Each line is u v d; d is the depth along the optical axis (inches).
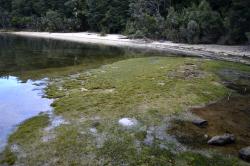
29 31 4623.5
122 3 3693.4
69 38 3442.4
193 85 1053.2
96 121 730.2
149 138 650.8
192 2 2970.0
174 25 2778.1
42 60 1685.5
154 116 768.3
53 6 4677.7
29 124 719.1
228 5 2581.2
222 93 986.1
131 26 3289.9
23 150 599.5
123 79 1130.7
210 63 1487.5
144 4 3235.7
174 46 2466.8
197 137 665.0
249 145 636.7
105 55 1924.2
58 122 728.3
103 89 1001.5
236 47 2226.9
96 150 597.9
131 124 716.0
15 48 2311.8
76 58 1775.3
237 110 842.2
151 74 1206.9
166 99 899.4
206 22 2452.0
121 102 864.9
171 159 574.6
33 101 886.4
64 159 568.1
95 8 3941.9
